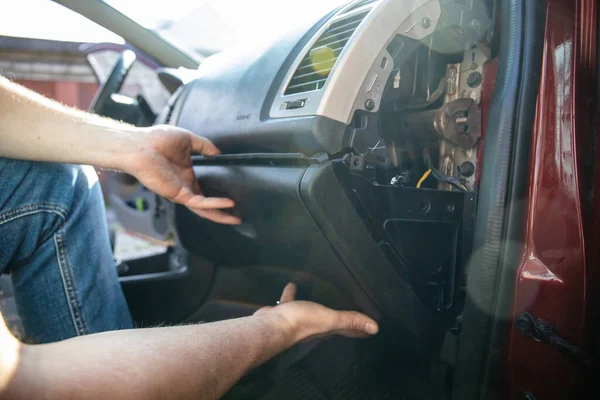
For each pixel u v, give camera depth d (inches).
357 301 37.1
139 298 51.9
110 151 32.9
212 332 23.0
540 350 32.4
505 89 32.1
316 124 30.8
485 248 31.8
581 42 33.0
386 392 41.5
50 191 32.0
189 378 19.2
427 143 41.5
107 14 61.0
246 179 36.2
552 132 31.9
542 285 31.7
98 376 17.1
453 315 38.5
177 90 57.1
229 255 51.0
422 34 34.9
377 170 36.3
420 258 36.5
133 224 86.4
